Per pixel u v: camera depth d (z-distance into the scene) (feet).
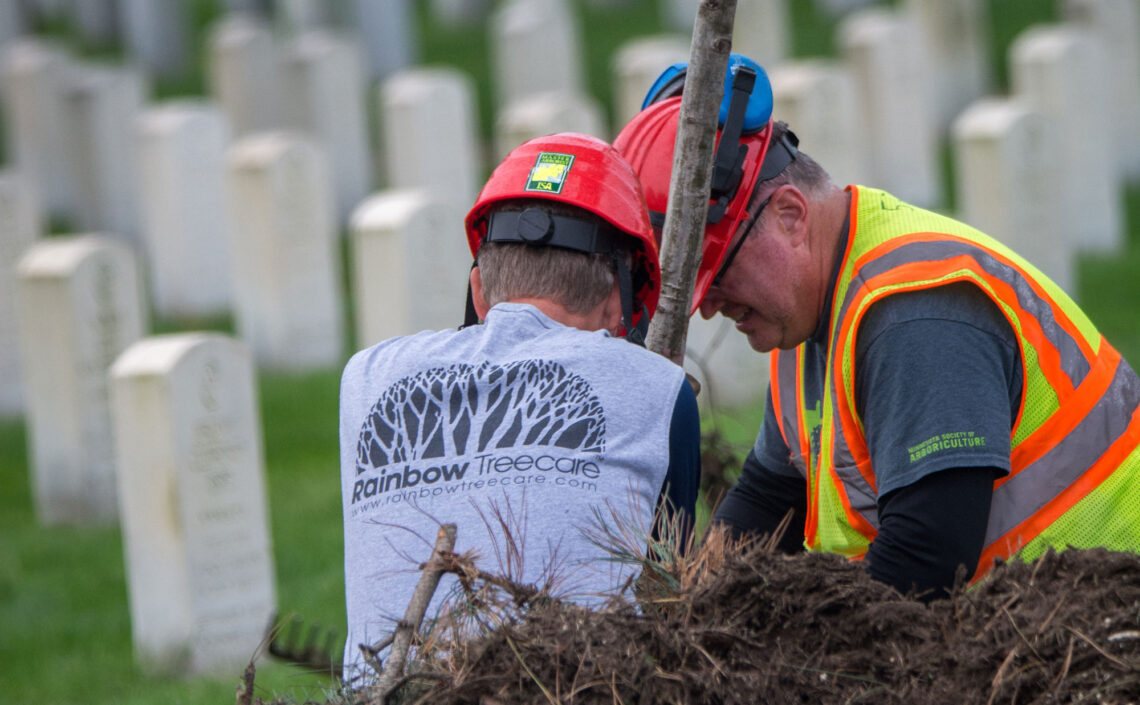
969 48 148.36
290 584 58.49
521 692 15.35
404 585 17.37
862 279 20.52
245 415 55.83
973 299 19.45
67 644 55.47
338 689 17.43
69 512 73.82
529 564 16.97
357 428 18.70
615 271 19.83
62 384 72.79
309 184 95.71
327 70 129.18
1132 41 129.49
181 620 53.52
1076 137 108.37
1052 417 19.97
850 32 124.26
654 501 17.99
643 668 15.38
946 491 18.54
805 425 22.68
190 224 108.17
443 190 111.24
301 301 96.02
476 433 17.87
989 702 15.30
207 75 193.47
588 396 17.93
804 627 16.43
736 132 20.98
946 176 135.33
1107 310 88.12
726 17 19.44
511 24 138.82
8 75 146.92
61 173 145.18
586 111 102.94
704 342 74.84
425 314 79.46
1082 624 15.61
